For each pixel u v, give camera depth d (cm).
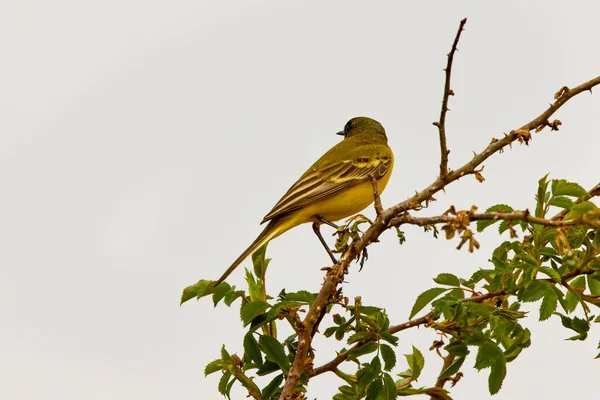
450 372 1058
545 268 979
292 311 1016
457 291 1045
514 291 1022
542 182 1044
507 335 1033
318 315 1018
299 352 1008
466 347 1029
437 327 1022
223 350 1085
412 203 1043
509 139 1047
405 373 1089
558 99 1055
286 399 991
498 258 1022
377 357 1009
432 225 1028
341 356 1031
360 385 1009
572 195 1034
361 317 1017
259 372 1056
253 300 1102
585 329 1045
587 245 986
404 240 1048
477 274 1038
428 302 1052
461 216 811
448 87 1002
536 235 1029
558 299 984
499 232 1134
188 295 1097
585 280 1063
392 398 999
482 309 1002
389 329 1057
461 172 1047
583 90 1048
